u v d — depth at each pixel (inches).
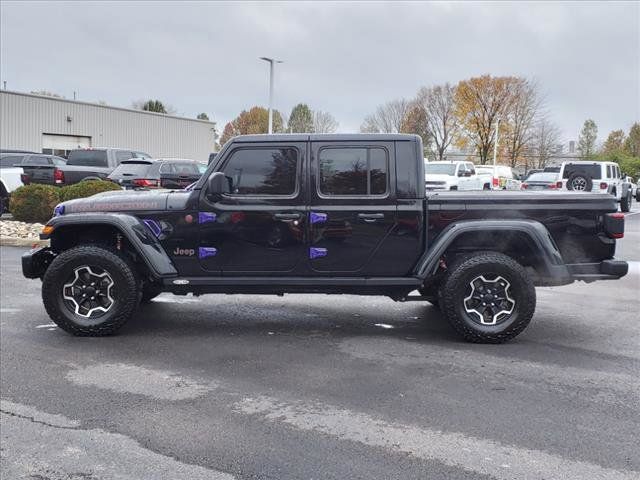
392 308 304.7
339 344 238.8
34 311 289.1
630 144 3184.1
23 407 173.0
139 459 142.3
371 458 143.0
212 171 240.1
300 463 140.6
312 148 237.8
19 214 616.7
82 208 246.1
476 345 237.9
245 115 3304.6
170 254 242.8
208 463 140.5
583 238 240.2
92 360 216.4
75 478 133.9
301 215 237.9
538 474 135.6
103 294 245.1
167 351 228.1
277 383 193.6
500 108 2576.3
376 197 237.3
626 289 362.9
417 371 205.8
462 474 135.6
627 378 199.8
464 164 944.3
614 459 142.9
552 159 3430.1
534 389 188.9
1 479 133.2
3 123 1473.9
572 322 278.1
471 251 244.5
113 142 1756.9
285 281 240.5
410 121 2726.4
